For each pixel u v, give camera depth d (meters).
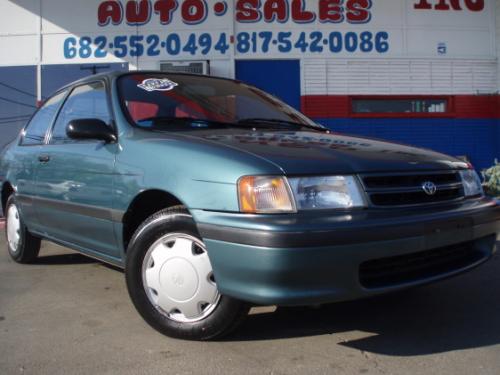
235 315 2.61
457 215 2.67
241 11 9.35
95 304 3.51
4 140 9.46
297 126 3.75
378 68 9.50
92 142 3.39
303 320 3.12
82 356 2.63
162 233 2.76
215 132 3.08
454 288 3.80
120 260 3.14
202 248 2.63
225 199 2.41
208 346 2.72
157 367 2.49
